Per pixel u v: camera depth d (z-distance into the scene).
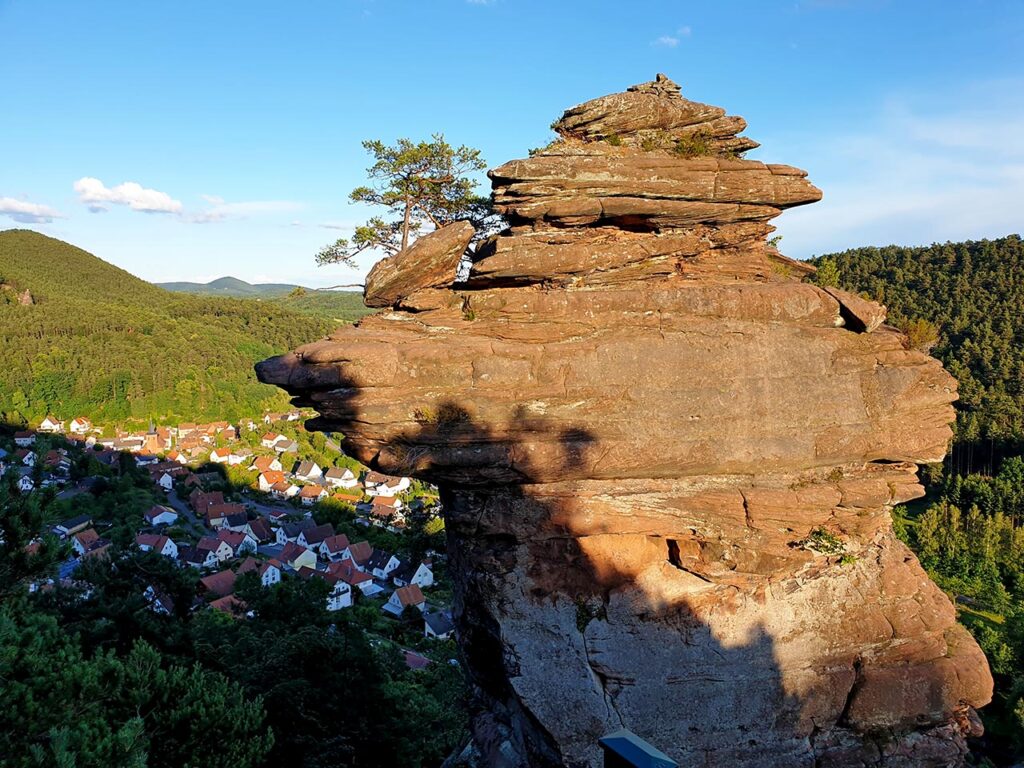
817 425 15.27
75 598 28.06
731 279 17.08
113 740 11.72
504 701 17.45
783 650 15.37
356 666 26.28
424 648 53.06
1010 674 39.81
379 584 73.75
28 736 11.40
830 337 15.64
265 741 16.61
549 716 14.89
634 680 15.09
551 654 15.06
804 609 15.52
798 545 15.52
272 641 26.98
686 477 15.16
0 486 13.45
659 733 15.05
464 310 16.11
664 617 15.30
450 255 16.23
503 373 14.47
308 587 36.97
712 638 15.28
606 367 14.80
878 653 15.69
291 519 98.56
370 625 56.81
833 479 15.59
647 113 17.52
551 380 14.63
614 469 14.61
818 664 15.46
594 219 16.62
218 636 28.98
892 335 15.95
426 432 14.12
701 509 15.14
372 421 13.98
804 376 15.31
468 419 14.23
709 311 15.55
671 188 16.42
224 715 15.80
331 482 119.62
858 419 15.34
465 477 14.38
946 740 15.58
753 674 15.27
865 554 15.97
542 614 15.13
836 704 15.35
